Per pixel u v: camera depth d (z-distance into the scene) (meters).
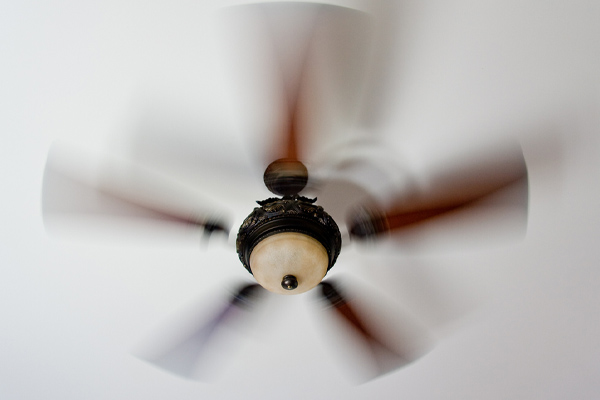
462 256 2.22
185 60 1.88
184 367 2.34
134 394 2.67
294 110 1.68
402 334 2.35
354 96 1.91
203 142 1.95
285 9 1.72
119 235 1.99
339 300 2.02
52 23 1.83
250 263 1.79
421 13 1.82
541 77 1.93
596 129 1.98
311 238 1.76
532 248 2.24
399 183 2.02
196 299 2.37
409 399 2.68
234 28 1.82
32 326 2.43
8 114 1.94
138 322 2.44
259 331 2.36
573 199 2.14
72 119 1.95
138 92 1.92
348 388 2.64
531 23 1.86
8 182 2.05
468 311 2.41
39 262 2.25
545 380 2.61
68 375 2.59
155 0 1.80
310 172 1.93
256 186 2.00
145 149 1.95
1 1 1.80
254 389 2.65
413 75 1.91
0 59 1.87
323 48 1.78
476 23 1.85
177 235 1.95
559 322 2.45
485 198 1.77
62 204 1.82
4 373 2.57
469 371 2.59
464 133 2.00
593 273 2.31
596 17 1.85
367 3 1.76
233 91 1.91
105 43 1.86
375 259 2.21
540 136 2.01
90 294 2.36
